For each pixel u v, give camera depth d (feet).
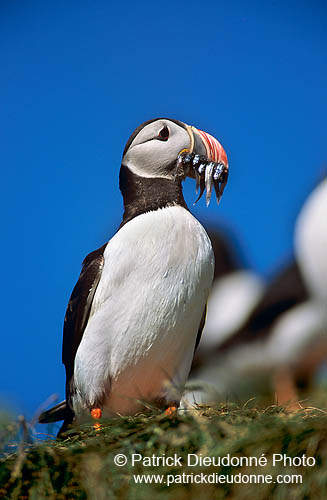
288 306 36.83
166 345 28.60
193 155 31.22
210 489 20.93
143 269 28.30
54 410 32.63
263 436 21.13
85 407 29.84
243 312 38.50
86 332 29.17
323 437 20.95
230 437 21.44
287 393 36.04
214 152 31.50
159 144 31.14
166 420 23.03
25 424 23.47
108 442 22.85
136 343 28.43
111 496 21.54
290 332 36.29
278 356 36.68
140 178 31.27
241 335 38.17
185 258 28.48
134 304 28.27
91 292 29.25
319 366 36.70
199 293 28.94
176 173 31.24
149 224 28.91
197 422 22.49
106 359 28.89
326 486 20.38
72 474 22.15
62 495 22.02
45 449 22.56
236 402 26.81
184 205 31.12
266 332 37.14
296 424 21.34
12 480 22.35
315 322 35.99
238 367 38.24
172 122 31.73
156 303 28.17
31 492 21.98
